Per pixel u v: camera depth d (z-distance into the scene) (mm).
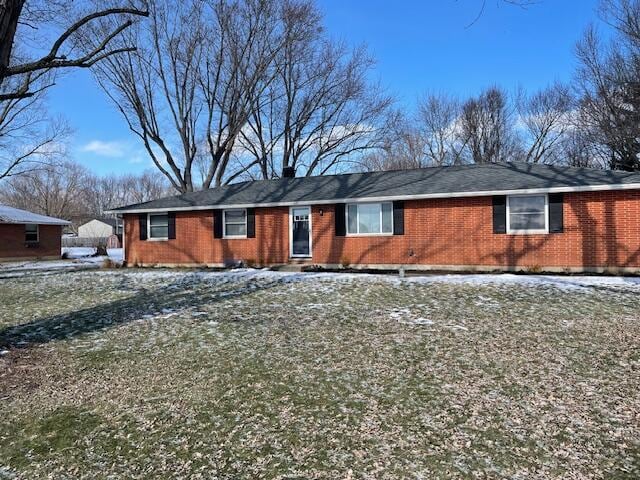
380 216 15602
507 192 13734
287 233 16953
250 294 11055
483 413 4199
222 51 26438
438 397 4590
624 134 24844
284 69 29828
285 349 6363
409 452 3529
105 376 5422
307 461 3436
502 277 12688
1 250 24812
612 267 13031
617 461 3355
